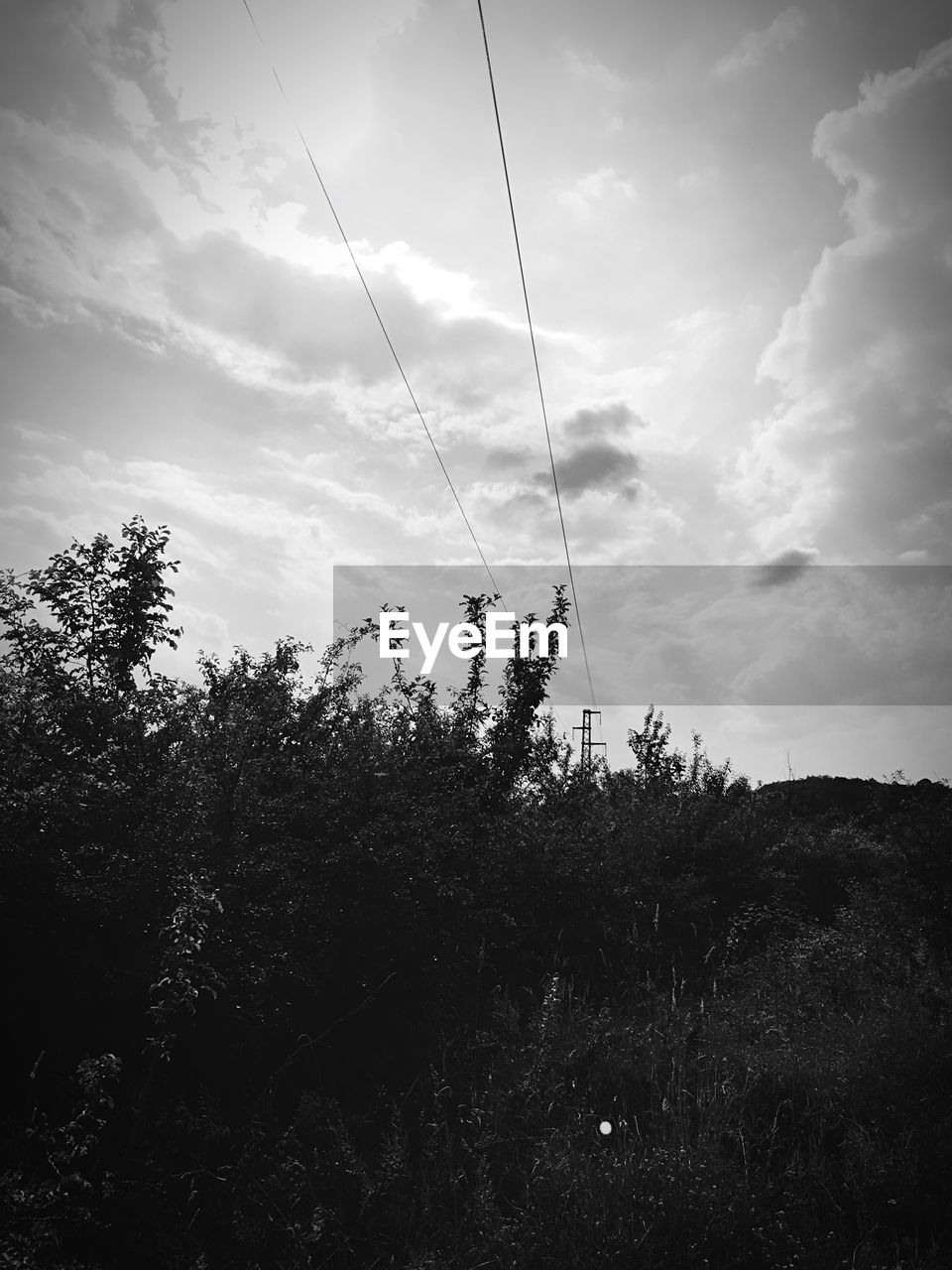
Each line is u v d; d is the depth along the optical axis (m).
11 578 7.12
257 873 5.88
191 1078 5.36
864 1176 5.00
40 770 5.92
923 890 10.52
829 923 12.28
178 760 6.18
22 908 5.29
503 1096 5.67
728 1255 4.36
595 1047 6.55
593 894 9.77
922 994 7.60
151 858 5.46
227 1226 4.36
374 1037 6.22
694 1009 7.64
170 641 8.18
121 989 5.14
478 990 7.37
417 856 7.11
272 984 5.81
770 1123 5.70
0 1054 5.00
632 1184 4.71
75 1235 3.98
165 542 8.20
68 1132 4.43
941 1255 4.44
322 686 8.77
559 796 13.14
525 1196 4.86
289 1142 4.84
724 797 15.62
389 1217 4.61
